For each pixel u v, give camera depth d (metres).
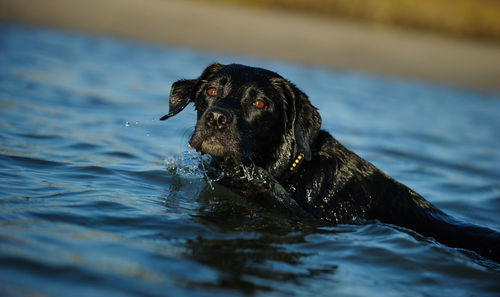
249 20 31.83
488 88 23.36
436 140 11.05
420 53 30.12
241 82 5.53
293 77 17.94
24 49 15.63
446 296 3.70
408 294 3.62
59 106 9.40
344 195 5.48
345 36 31.58
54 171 5.64
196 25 27.58
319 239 4.54
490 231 5.31
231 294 3.17
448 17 40.66
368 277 3.82
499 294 3.84
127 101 10.79
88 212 4.40
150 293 3.01
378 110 13.88
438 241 5.32
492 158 10.00
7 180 5.00
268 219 4.98
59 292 2.88
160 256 3.63
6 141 6.55
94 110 9.54
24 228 3.78
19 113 8.30
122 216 4.44
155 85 13.14
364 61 25.17
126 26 24.52
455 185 7.73
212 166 6.00
